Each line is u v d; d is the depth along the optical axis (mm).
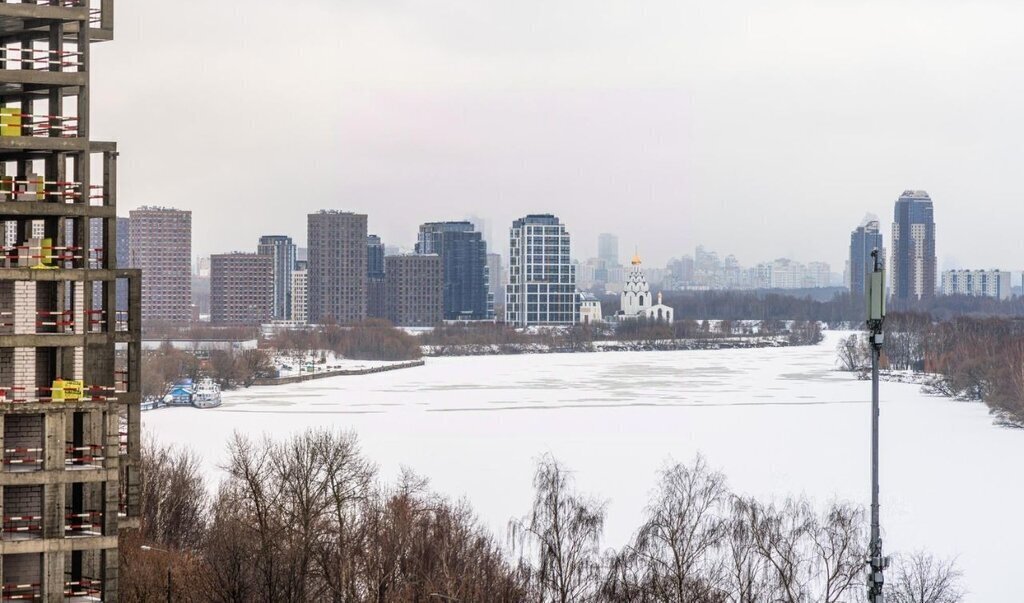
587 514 154375
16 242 100500
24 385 90312
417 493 186875
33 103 97312
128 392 94000
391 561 118125
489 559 124312
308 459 177750
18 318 90250
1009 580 150625
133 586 110062
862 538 152000
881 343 71688
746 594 116625
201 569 117000
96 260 96375
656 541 132750
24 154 94875
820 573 129500
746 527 140375
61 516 85750
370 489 172625
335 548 121938
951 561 157750
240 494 154125
